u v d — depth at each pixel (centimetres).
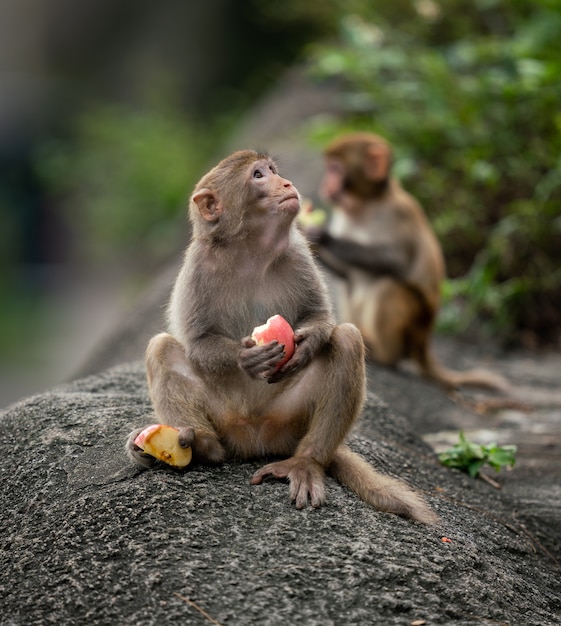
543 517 723
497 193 1434
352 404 614
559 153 1373
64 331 2841
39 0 4269
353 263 1200
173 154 2880
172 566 519
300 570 516
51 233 3981
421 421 986
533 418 1005
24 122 4181
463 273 1444
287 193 634
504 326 1338
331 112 2006
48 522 571
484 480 788
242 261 645
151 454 592
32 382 2248
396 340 1156
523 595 571
